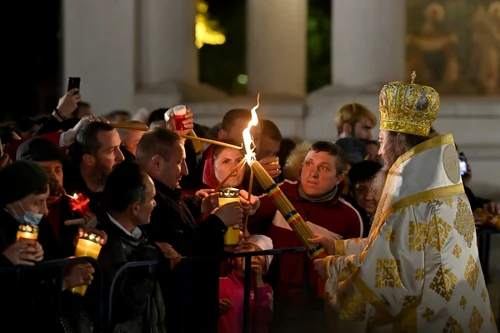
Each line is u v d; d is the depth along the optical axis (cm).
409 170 621
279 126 1645
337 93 1631
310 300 739
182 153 685
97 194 686
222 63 3419
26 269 568
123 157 731
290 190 764
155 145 680
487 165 1633
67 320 615
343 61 1644
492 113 1666
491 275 1248
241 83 3416
